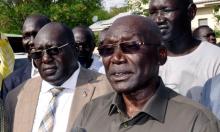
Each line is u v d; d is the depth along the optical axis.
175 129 2.29
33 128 3.60
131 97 2.45
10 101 3.80
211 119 2.31
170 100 2.42
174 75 3.66
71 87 3.67
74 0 25.61
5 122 3.52
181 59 3.68
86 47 5.99
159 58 2.46
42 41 3.57
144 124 2.35
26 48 5.04
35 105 3.67
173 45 3.71
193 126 2.28
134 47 2.34
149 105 2.36
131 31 2.35
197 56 3.66
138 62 2.34
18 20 24.20
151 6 3.74
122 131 2.39
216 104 3.10
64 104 3.62
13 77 5.07
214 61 3.60
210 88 3.19
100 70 5.00
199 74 3.61
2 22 24.36
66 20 24.27
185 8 3.68
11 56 5.52
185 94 3.59
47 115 3.57
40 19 5.01
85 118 2.64
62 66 3.59
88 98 3.60
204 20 25.55
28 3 24.31
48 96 3.67
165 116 2.35
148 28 2.39
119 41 2.36
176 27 3.66
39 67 3.63
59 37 3.59
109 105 2.59
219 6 19.59
